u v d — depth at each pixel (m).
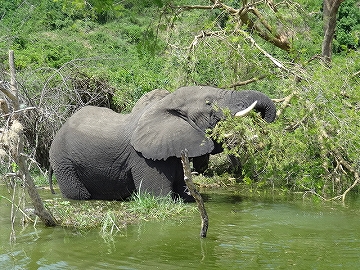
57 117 16.73
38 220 11.12
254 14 16.89
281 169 13.02
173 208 11.92
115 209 12.36
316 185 13.33
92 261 8.45
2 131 9.52
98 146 13.54
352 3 38.59
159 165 12.95
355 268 8.12
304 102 13.23
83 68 19.59
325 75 13.52
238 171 16.34
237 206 12.74
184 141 12.77
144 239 9.72
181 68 15.55
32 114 16.36
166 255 8.75
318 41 16.33
